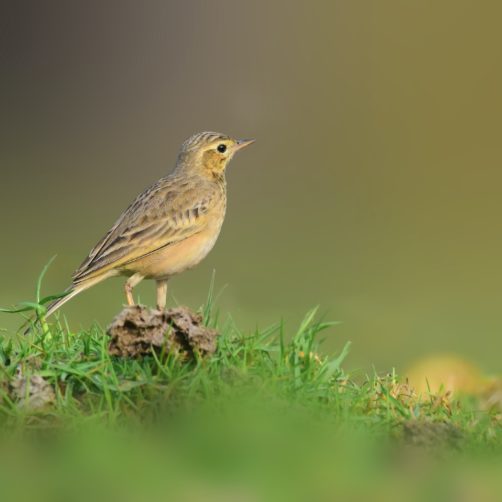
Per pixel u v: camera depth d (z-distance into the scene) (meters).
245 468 6.71
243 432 7.01
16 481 6.45
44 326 8.72
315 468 6.72
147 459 6.74
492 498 6.44
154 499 6.21
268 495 6.35
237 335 8.59
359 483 6.65
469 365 11.39
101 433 7.08
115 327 7.97
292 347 8.38
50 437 7.13
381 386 8.31
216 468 6.70
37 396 7.53
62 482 6.44
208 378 7.66
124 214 10.92
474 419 8.24
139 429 7.29
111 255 10.56
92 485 6.39
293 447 6.96
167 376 7.70
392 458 7.16
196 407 7.40
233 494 6.32
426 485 6.65
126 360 7.98
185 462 6.78
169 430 7.25
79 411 7.44
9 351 8.34
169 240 10.74
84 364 7.89
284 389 7.81
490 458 7.36
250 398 7.50
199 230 10.95
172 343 7.96
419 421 7.75
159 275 10.85
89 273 10.51
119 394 7.52
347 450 7.03
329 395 7.96
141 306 8.04
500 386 10.56
